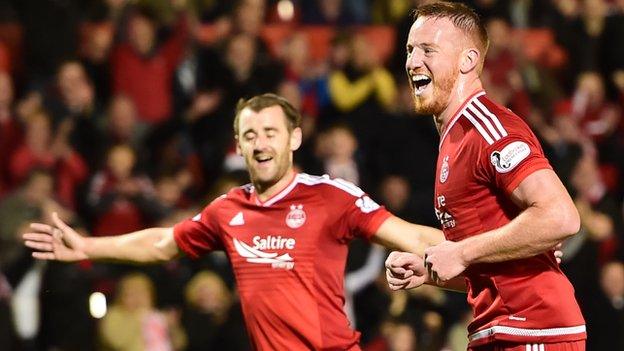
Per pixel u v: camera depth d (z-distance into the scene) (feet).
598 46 130.62
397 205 104.68
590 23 130.62
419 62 44.70
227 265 98.84
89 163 109.09
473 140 43.55
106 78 116.26
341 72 115.85
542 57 130.52
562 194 41.55
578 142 115.65
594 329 101.19
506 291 43.80
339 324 53.57
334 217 53.42
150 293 93.76
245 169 102.06
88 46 119.65
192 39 120.06
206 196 104.12
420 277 44.60
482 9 125.08
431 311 96.43
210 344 94.27
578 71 130.11
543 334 43.45
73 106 110.83
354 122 114.11
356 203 53.57
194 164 111.65
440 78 44.52
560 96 125.29
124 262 55.26
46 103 110.63
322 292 53.36
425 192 111.65
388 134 113.19
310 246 53.26
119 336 91.61
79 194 106.01
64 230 54.29
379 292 95.45
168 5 119.44
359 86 115.24
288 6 127.54
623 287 101.96
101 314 60.70
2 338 92.73
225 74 114.42
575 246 102.42
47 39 119.03
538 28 132.36
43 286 94.94
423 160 113.39
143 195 104.12
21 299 94.53
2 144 107.14
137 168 106.93
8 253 96.17
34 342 94.53
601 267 103.19
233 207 54.49
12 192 100.22
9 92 109.09
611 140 124.36
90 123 110.83
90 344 94.12
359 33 126.72
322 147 107.14
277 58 116.98
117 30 116.98
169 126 112.47
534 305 43.47
